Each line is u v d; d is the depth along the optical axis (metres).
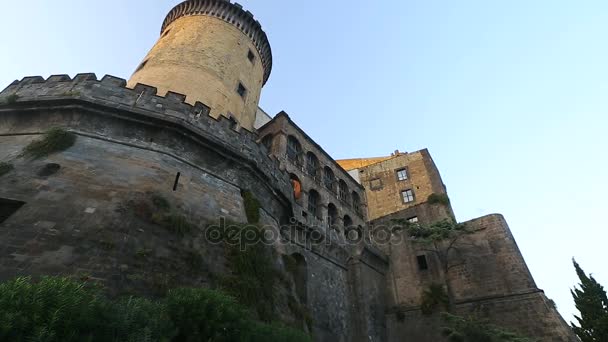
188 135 16.27
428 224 33.28
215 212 14.96
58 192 11.69
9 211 11.29
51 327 5.28
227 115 24.03
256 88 30.36
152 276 10.70
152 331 6.71
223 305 8.39
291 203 21.80
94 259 10.11
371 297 26.94
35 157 13.04
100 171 13.14
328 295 22.78
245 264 13.70
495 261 28.23
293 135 29.64
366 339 23.50
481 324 23.16
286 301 15.09
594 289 31.69
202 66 25.33
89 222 11.06
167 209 13.13
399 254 32.31
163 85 22.52
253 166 18.53
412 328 27.53
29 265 9.31
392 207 39.34
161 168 14.59
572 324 31.33
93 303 6.17
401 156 43.91
